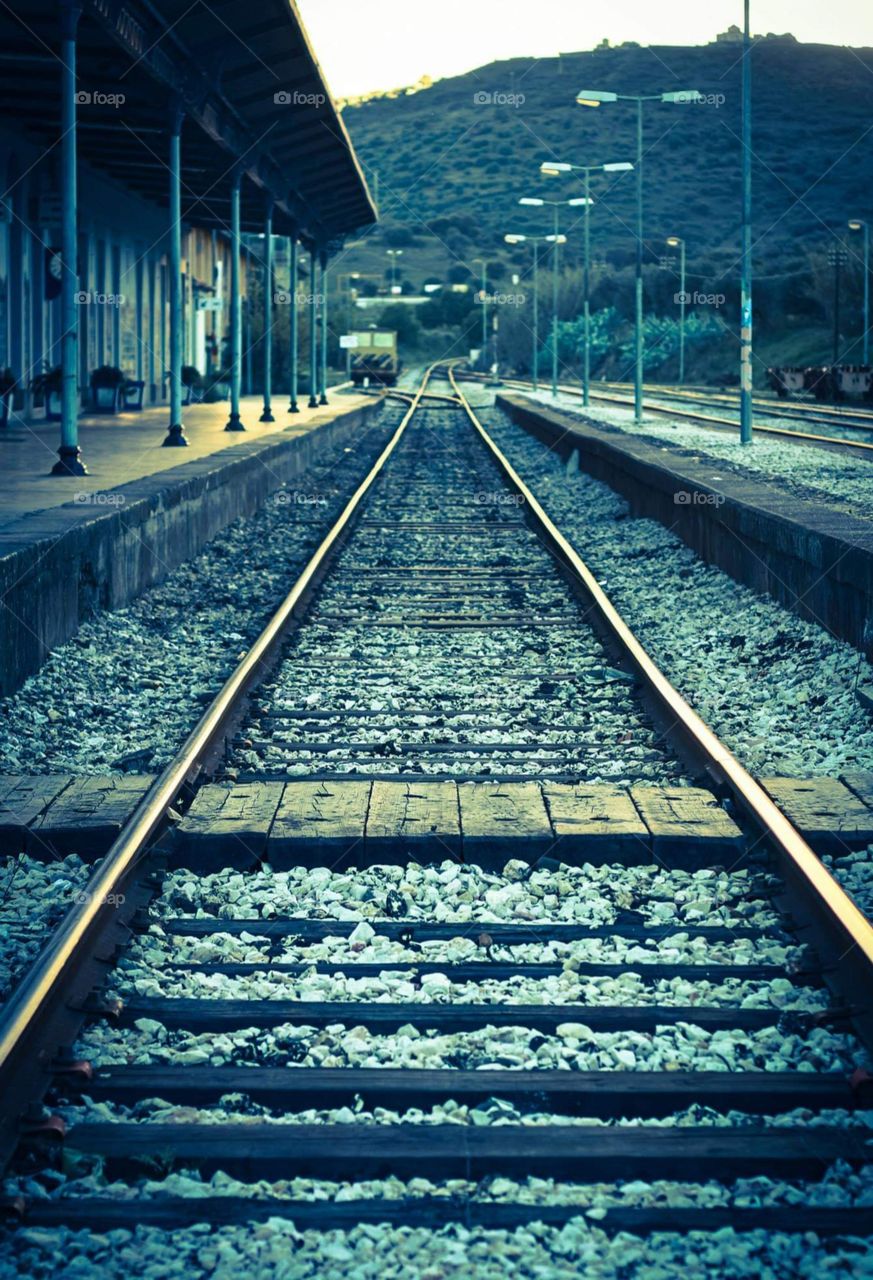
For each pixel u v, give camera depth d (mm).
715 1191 3842
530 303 120750
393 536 19188
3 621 9258
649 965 5219
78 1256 3523
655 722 8828
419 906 5926
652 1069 4488
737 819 6723
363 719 9023
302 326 74500
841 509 14336
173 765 7230
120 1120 4141
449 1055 4555
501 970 5211
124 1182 3883
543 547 18000
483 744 8375
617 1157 3922
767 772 7852
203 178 34375
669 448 24469
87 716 9258
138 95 23000
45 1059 4379
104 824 6496
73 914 5125
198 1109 4242
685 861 6379
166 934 5535
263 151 32156
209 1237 3611
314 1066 4488
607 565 16781
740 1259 3520
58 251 30266
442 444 40094
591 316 115125
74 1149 3939
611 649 11211
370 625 12469
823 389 64562
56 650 10742
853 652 10188
